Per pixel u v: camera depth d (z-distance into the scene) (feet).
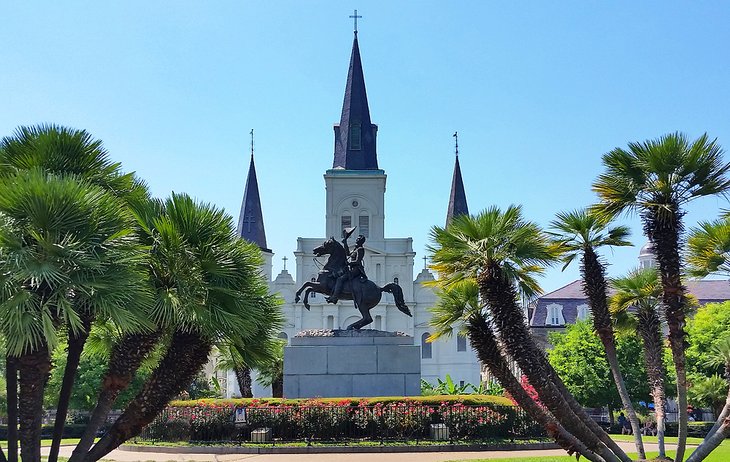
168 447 63.26
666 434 121.49
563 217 49.32
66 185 34.22
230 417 65.98
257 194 293.84
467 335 42.96
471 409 65.72
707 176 42.83
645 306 51.67
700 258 48.96
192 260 38.78
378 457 57.98
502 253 40.47
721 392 70.08
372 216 282.77
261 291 43.16
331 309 273.54
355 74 291.17
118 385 38.34
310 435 65.05
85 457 37.86
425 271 281.13
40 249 33.30
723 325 130.62
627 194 44.70
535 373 39.40
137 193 43.57
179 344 39.60
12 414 38.75
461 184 291.38
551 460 54.85
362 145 287.69
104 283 33.37
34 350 35.22
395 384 74.74
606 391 141.79
